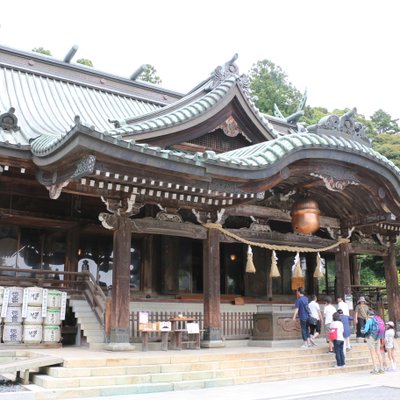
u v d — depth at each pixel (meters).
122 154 11.47
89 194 13.52
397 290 20.58
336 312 14.70
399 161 53.56
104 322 13.67
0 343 13.05
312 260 24.83
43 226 17.50
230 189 13.90
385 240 20.92
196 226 15.52
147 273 19.28
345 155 15.38
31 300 13.44
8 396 8.48
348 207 18.62
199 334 14.43
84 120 18.58
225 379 11.24
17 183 15.32
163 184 12.91
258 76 57.78
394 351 15.92
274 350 13.88
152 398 9.21
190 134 16.75
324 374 13.34
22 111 17.38
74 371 9.92
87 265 18.58
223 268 21.89
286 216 17.95
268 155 14.05
